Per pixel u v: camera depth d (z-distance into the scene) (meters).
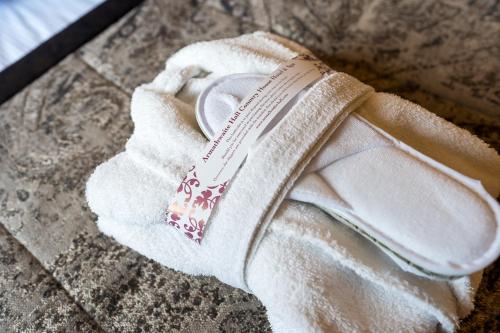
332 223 0.52
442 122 0.60
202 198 0.54
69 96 0.85
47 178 0.76
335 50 0.85
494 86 0.77
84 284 0.66
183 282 0.64
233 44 0.71
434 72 0.80
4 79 0.88
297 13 0.90
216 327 0.61
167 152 0.59
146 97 0.64
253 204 0.52
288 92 0.58
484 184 0.58
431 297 0.50
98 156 0.77
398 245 0.48
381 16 0.87
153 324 0.62
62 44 0.92
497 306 0.59
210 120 0.59
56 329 0.63
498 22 0.82
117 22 0.94
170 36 0.91
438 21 0.84
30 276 0.68
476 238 0.47
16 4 0.96
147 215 0.58
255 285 0.53
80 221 0.71
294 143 0.53
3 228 0.73
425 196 0.49
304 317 0.48
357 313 0.51
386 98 0.60
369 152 0.53
